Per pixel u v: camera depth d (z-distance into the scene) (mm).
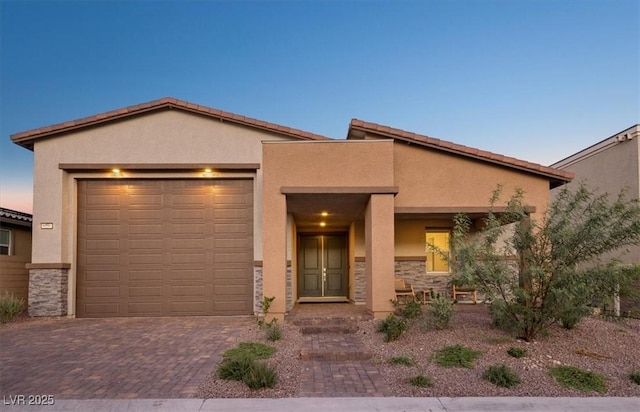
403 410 5133
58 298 12109
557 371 6449
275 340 8547
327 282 15766
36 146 12469
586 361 6996
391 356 7355
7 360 7340
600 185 15172
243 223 12648
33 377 6371
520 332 8008
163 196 12719
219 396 5543
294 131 12500
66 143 12523
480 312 11148
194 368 6758
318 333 9414
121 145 12547
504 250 8094
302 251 15836
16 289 14047
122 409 5148
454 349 7410
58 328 10477
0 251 14070
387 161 10789
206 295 12453
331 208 12367
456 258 8352
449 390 5793
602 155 15078
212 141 12594
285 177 10703
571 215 7746
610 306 8125
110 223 12648
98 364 7047
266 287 10398
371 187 10633
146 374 6465
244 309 12438
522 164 11570
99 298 12438
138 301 12438
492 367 6266
